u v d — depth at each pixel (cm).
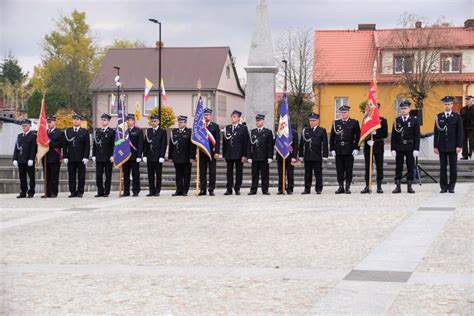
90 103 6284
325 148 1939
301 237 1130
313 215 1386
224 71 5806
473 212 1376
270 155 1955
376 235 1124
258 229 1230
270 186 2366
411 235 1116
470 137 2464
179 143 1973
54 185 2081
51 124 2080
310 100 5456
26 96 6500
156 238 1166
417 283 793
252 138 1961
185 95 5644
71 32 6988
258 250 1026
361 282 805
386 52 4812
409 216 1329
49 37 6938
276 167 2448
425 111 4681
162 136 2002
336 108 5012
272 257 970
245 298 747
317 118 1942
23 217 1519
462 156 2494
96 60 7069
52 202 1867
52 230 1304
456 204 1517
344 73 5006
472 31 4706
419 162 2438
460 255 946
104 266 938
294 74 5403
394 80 4722
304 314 679
